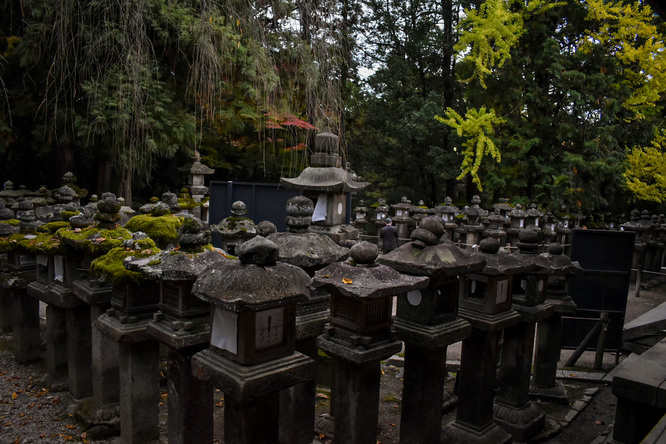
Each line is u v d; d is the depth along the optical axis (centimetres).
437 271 308
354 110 2208
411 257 328
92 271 362
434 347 322
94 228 419
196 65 763
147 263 322
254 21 809
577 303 628
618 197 2108
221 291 242
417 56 2155
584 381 583
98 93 966
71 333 445
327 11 802
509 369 441
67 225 502
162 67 1138
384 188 2338
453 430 398
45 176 1616
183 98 1250
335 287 269
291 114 1095
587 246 624
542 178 1661
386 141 2222
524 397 441
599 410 510
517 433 424
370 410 304
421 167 2233
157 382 374
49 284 468
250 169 1847
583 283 627
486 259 377
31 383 509
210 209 944
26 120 1278
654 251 1362
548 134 1678
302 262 356
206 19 756
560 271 428
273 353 261
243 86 1144
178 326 306
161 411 457
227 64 1038
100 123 1047
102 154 1196
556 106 1681
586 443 438
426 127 1997
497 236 1202
